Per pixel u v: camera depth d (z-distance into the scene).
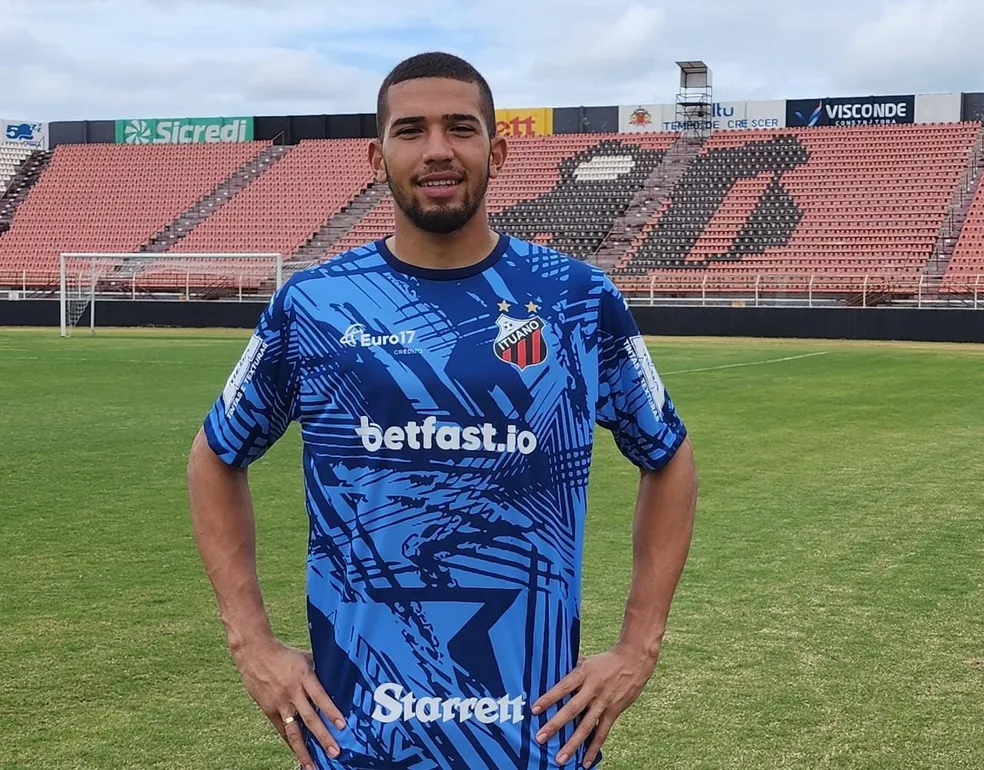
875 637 5.08
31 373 18.55
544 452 2.04
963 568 6.28
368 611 2.04
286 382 2.15
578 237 37.31
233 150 44.38
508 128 43.09
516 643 2.04
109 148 45.25
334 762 2.07
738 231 35.72
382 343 2.04
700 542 6.87
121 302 33.84
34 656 4.76
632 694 2.18
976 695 4.39
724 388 16.48
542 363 2.04
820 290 30.36
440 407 2.01
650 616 2.22
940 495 8.42
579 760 2.12
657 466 2.25
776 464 9.84
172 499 8.14
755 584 5.94
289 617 5.38
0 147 45.41
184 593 5.71
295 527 7.29
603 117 42.12
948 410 13.89
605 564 6.38
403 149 2.05
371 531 2.03
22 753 3.82
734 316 29.31
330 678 2.09
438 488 2.01
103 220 41.88
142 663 4.69
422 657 2.03
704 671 4.64
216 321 33.28
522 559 2.03
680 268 34.59
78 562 6.32
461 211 2.04
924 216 34.16
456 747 2.04
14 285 36.75
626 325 2.19
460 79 2.08
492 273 2.10
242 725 4.07
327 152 43.34
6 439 11.15
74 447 10.63
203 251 39.75
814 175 37.25
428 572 2.02
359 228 39.44
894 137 37.97
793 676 4.59
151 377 17.91
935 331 27.31
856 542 6.89
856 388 16.52
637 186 39.06
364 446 2.03
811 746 3.91
